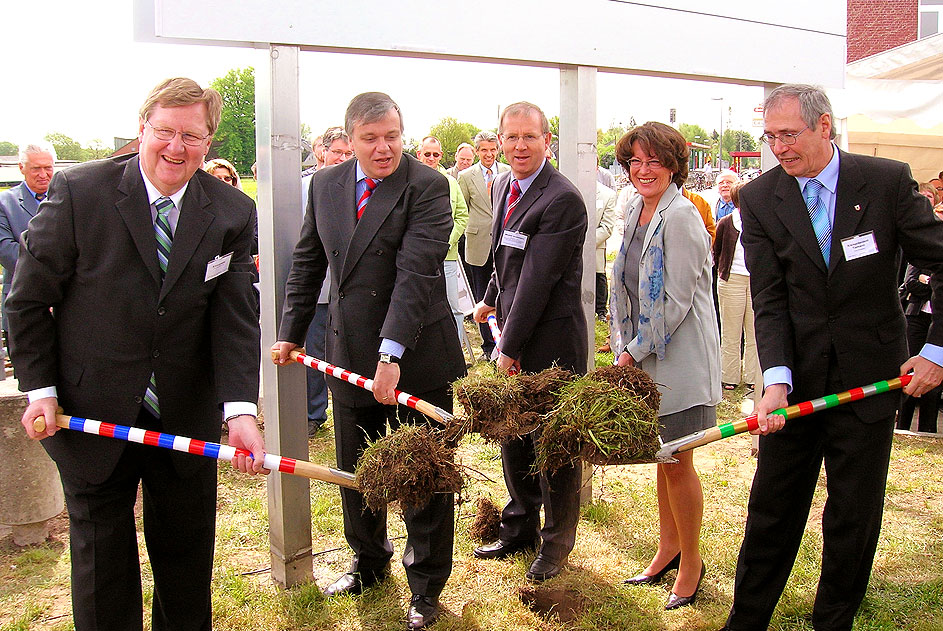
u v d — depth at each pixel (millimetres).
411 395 3148
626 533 4094
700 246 3152
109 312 2422
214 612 3330
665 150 3068
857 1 20531
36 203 5223
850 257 2688
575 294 3482
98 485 2459
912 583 3547
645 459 2629
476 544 3949
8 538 4125
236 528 4246
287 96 3221
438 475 2602
